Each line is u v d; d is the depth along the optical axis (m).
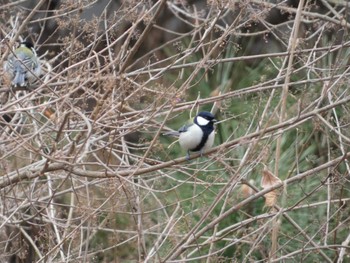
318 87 14.65
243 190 12.79
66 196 14.46
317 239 14.55
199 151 11.35
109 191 11.31
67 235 11.60
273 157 15.21
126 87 10.39
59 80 12.48
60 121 10.05
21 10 14.97
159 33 19.80
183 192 14.85
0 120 10.80
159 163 11.90
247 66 18.77
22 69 11.49
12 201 13.23
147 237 13.92
